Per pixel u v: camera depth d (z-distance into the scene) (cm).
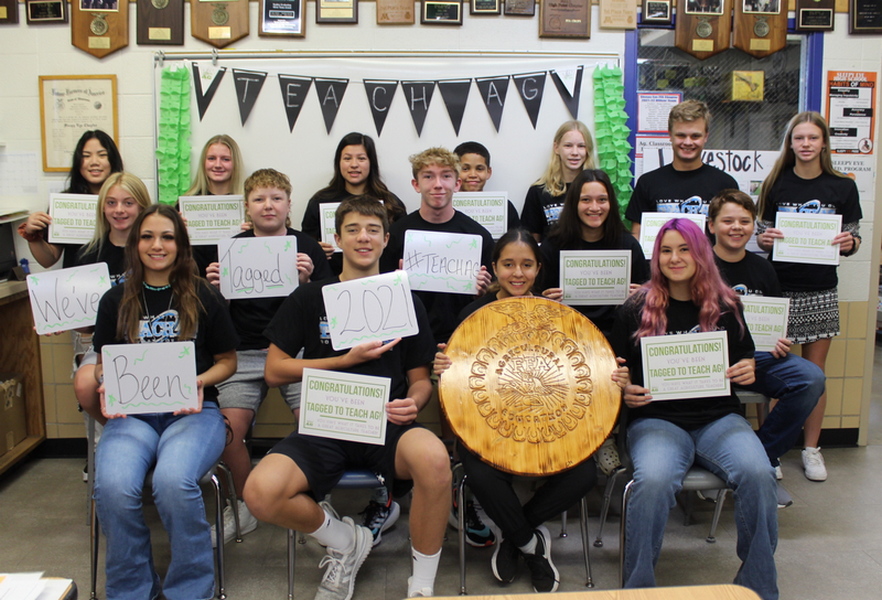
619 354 217
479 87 304
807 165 280
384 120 305
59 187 306
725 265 250
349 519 206
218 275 255
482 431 193
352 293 201
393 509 238
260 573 216
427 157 252
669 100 310
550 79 305
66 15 297
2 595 111
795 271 284
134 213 241
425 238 250
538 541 204
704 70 310
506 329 205
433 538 188
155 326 205
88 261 252
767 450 243
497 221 283
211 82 300
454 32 302
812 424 291
